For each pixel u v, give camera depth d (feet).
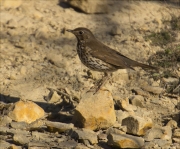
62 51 48.75
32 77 45.42
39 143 36.09
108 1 55.83
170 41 50.21
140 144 36.04
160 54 48.70
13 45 49.39
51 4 55.98
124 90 44.42
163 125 39.99
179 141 37.70
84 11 54.44
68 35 50.96
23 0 56.08
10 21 51.85
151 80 45.75
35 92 43.65
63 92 43.24
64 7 55.67
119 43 50.16
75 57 48.08
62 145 36.17
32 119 40.11
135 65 42.60
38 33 50.78
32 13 53.83
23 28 51.75
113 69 42.32
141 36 51.03
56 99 42.73
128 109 40.93
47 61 47.52
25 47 48.98
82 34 42.34
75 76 45.75
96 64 42.19
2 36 50.47
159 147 36.58
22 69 45.93
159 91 44.19
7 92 43.50
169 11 55.06
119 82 45.50
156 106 42.50
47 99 42.91
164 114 41.42
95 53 41.93
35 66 46.65
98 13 54.49
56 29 51.93
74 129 37.76
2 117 39.81
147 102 43.06
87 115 38.34
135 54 48.78
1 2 54.90
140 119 37.93
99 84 42.34
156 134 37.83
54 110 41.86
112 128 38.14
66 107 42.11
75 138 37.09
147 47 49.57
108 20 53.67
